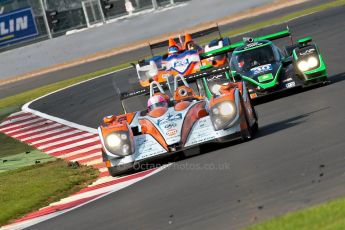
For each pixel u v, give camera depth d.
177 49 70.88
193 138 37.22
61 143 60.69
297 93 52.16
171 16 119.62
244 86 40.94
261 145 36.59
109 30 119.88
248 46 55.16
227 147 38.38
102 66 108.06
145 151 37.56
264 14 119.38
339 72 58.34
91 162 49.12
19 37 123.12
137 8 120.88
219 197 28.41
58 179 43.44
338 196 24.30
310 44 53.22
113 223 28.66
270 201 25.98
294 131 38.41
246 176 30.78
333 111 41.44
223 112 37.25
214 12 120.75
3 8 123.25
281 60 53.75
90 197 36.47
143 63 67.69
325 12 104.00
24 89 105.94
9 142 67.56
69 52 119.88
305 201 24.83
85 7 122.25
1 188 43.91
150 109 40.69
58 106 81.19
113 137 38.00
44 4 123.12
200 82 44.12
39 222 33.34
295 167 30.16
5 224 35.22
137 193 33.47
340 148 31.38
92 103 77.12
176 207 28.61
